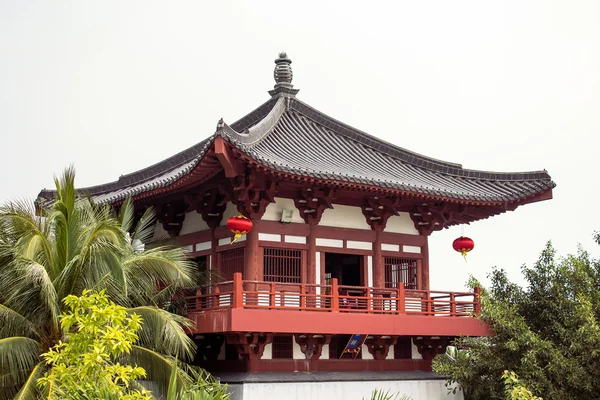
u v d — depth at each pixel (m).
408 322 33.25
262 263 32.47
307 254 33.69
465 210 37.12
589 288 34.06
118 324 20.81
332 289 31.73
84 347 20.59
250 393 30.34
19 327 28.03
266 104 40.88
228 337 31.08
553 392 31.39
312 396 31.80
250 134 32.97
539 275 35.38
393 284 36.16
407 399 32.66
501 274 36.28
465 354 38.47
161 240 38.31
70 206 29.53
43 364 27.42
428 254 37.28
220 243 34.59
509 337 33.59
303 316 30.47
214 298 31.14
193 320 31.48
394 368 35.44
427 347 36.38
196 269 34.19
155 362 28.91
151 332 29.05
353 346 33.28
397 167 38.78
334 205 34.94
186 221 37.41
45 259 29.08
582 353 31.67
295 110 40.38
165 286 36.25
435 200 34.88
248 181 30.94
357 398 33.03
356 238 35.19
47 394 24.86
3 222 29.16
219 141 27.91
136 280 30.69
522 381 31.34
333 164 35.03
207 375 30.70
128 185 43.06
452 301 35.28
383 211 35.66
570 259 34.84
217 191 34.09
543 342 32.22
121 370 20.75
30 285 28.12
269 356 32.09
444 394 35.84
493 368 33.28
